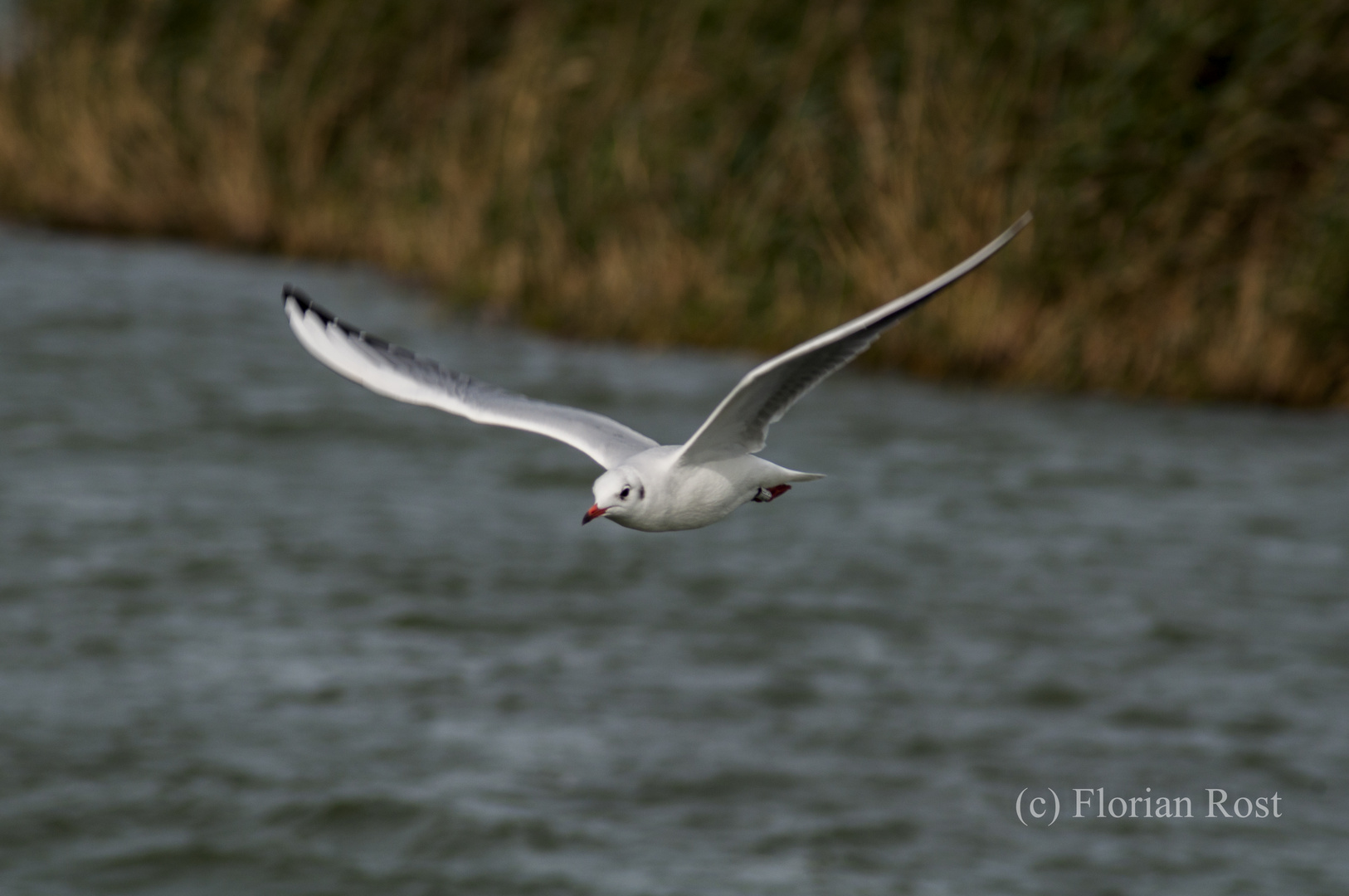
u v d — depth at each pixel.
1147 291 19.83
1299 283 19.44
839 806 9.80
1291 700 11.27
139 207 26.94
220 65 27.25
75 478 15.06
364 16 26.73
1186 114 19.81
